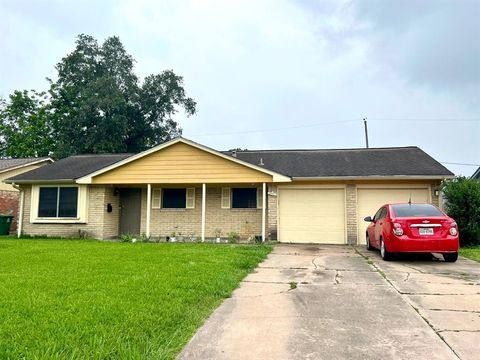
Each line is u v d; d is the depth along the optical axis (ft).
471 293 19.26
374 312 15.98
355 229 46.11
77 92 128.47
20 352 10.96
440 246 28.30
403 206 31.76
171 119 143.13
